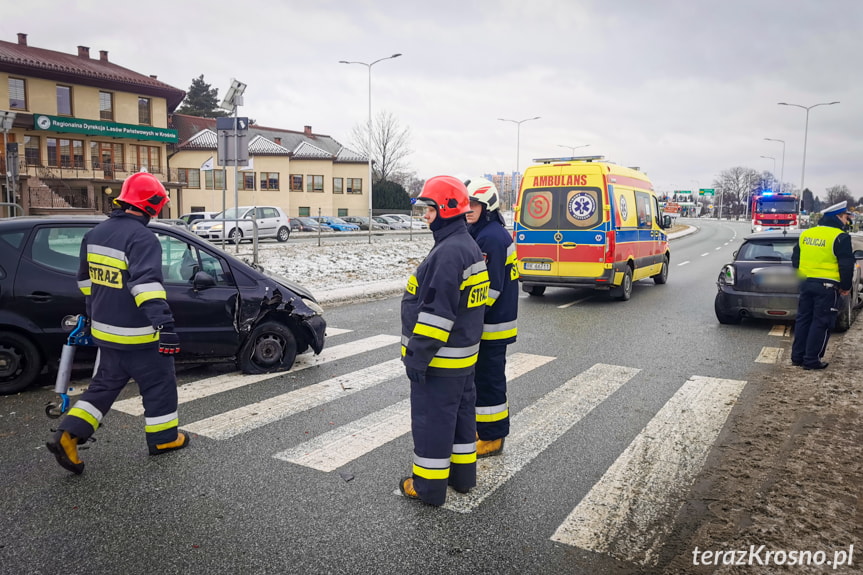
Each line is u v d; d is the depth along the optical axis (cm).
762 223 4078
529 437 503
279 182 5347
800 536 348
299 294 698
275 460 451
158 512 372
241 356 669
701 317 1082
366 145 6912
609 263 1192
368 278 1545
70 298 609
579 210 1209
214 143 4966
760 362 754
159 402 450
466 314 369
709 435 506
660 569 319
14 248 604
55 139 3900
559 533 354
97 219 644
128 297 418
